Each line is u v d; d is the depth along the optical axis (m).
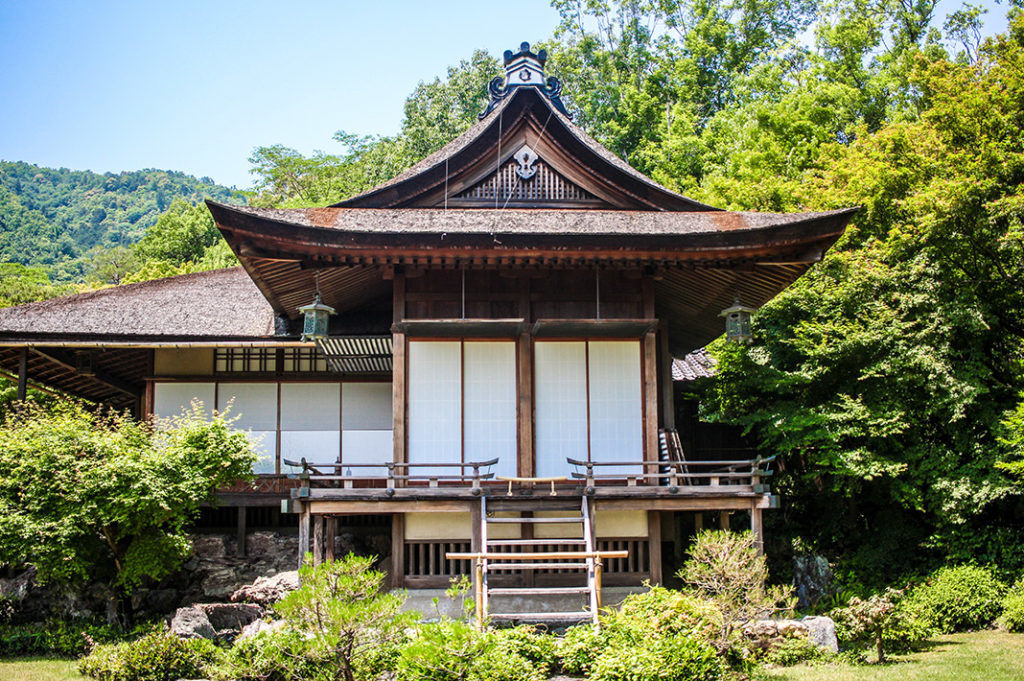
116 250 67.81
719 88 43.62
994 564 16.58
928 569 17.48
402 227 14.59
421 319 15.02
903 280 18.19
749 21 44.41
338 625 9.69
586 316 15.52
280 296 16.86
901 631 13.48
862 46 35.19
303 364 19.39
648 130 41.12
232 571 17.69
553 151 16.31
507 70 17.84
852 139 32.16
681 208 16.14
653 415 15.36
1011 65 20.05
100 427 16.61
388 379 19.36
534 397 15.30
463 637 10.20
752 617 12.13
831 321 18.64
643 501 14.11
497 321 14.60
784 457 21.02
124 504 14.43
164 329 18.61
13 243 100.69
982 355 18.06
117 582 15.26
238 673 10.81
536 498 14.03
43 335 18.25
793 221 14.59
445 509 13.84
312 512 13.80
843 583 17.36
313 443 19.03
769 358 19.17
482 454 15.05
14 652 14.26
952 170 19.06
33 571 16.02
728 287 16.64
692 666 10.64
